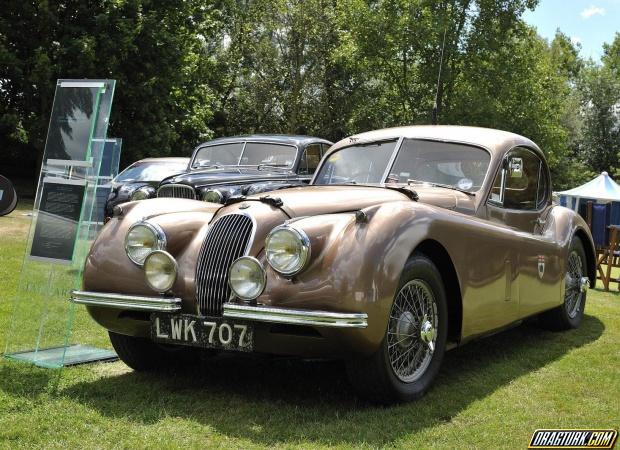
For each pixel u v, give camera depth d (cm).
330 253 322
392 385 338
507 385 394
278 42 3328
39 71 1998
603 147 4981
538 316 563
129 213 397
